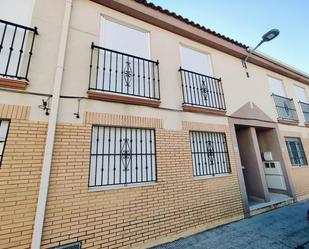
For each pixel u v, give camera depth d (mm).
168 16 5254
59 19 3740
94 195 3193
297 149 7750
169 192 3984
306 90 9531
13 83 2988
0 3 3412
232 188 4992
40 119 3088
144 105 4258
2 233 2477
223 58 6488
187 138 4680
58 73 3326
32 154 2893
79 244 2857
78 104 3494
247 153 6523
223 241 3602
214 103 5617
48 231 2713
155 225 3598
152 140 4234
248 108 6445
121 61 4406
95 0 4281
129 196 3510
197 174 4711
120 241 3184
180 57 5383
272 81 8156
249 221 4656
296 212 5211
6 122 2961
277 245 3357
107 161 3605
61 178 3004
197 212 4199
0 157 2799
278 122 7340
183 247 3422
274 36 6086
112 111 3812
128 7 4559
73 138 3283
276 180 6941
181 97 4941
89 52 3916
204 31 5977
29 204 2693
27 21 3502
